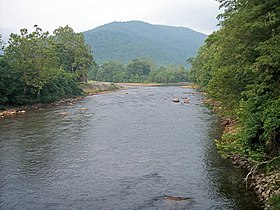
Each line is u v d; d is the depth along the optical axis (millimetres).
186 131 35500
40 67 61594
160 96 82438
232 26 24516
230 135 21906
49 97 65875
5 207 17141
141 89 114562
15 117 47750
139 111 52938
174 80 165000
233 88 28109
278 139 19594
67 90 76875
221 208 16547
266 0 19391
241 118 21625
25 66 60406
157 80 164000
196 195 18297
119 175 21891
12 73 58688
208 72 58812
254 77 22625
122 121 43188
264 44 18844
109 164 24312
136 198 18109
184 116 46344
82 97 81562
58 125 40594
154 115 48125
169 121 42375
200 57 90750
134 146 29516
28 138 33062
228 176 20859
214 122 40438
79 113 51500
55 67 74312
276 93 18469
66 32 104812
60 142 31312
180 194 18500
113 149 28609
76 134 35000
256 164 19781
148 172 22391
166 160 25016
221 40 31062
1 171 22891
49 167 23734
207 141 30562
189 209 16562
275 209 15016
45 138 33031
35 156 26531
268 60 17281
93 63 110875
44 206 17219
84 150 28359
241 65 24891
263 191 17688
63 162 24906
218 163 23719
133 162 24703
